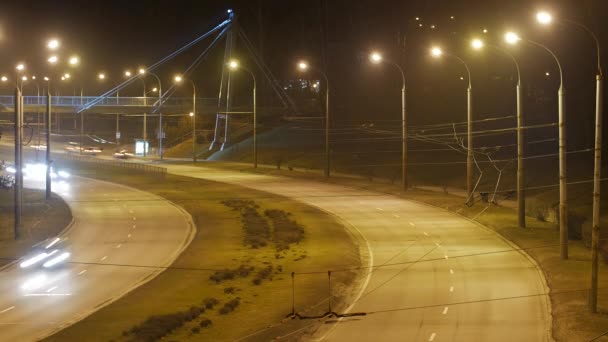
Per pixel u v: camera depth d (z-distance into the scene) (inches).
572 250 1883.6
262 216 2583.7
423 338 1155.3
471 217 2503.7
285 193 3154.5
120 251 1978.3
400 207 2765.7
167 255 1916.8
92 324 1211.2
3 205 2871.6
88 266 1779.0
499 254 1924.2
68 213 2677.2
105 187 3474.4
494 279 1633.9
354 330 1219.2
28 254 1934.1
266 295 1464.1
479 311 1342.3
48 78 3016.7
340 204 2844.5
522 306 1375.5
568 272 1627.7
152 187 3425.2
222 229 2315.5
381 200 2942.9
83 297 1439.5
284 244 2047.2
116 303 1378.0
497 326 1226.6
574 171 3302.2
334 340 1157.1
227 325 1238.3
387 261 1861.5
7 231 2294.5
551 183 3191.4
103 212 2723.9
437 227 2353.6
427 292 1513.3
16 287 1544.0
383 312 1348.4
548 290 1512.1
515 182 3275.1
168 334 1167.6
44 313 1307.8
